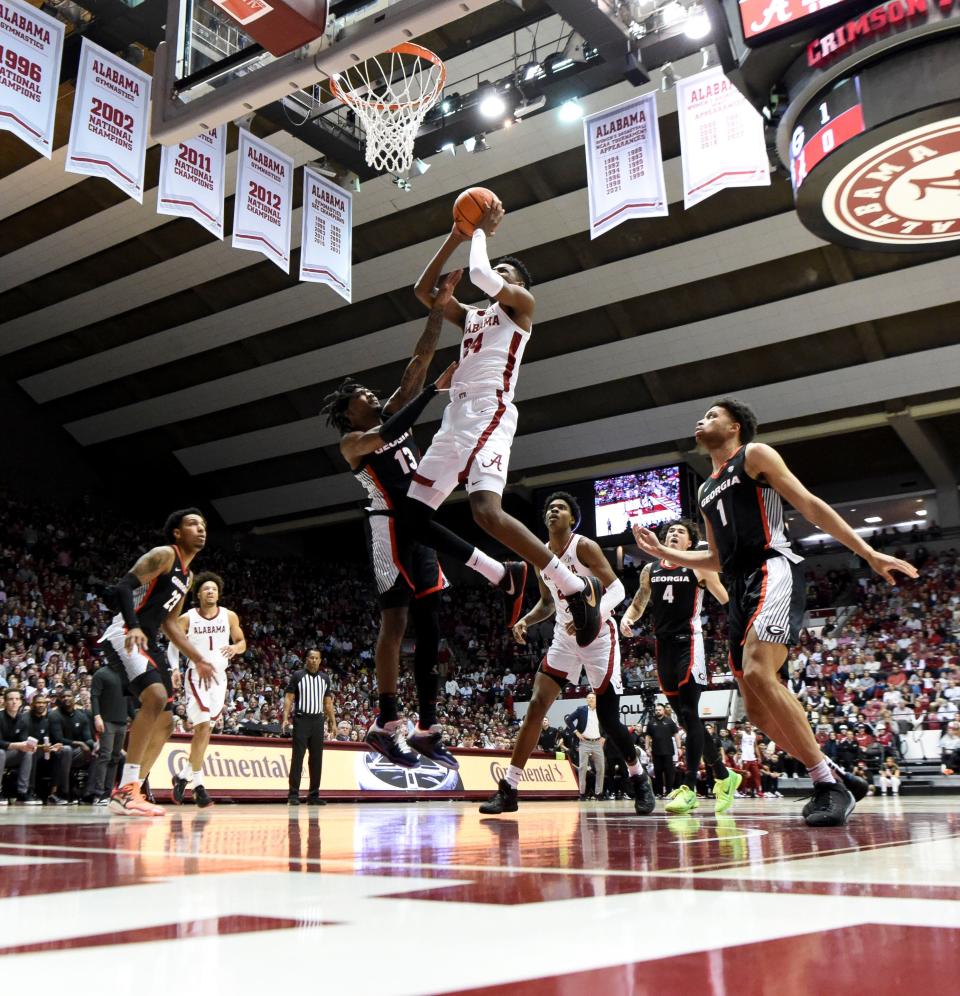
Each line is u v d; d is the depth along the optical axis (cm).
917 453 2597
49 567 2384
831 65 684
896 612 2547
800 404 2478
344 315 2542
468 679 2722
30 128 980
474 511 368
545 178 2095
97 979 74
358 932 97
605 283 2316
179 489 3216
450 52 1541
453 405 386
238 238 1166
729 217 2134
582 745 1375
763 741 1698
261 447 2977
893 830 309
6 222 2275
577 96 1369
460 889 136
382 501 412
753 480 352
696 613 642
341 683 2483
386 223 2252
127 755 526
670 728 1323
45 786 1001
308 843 255
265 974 76
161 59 703
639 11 1217
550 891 133
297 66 628
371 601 3209
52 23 1005
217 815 522
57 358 2786
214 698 789
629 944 90
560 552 520
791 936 94
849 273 2183
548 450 2809
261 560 3122
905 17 646
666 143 1959
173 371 2788
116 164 1041
